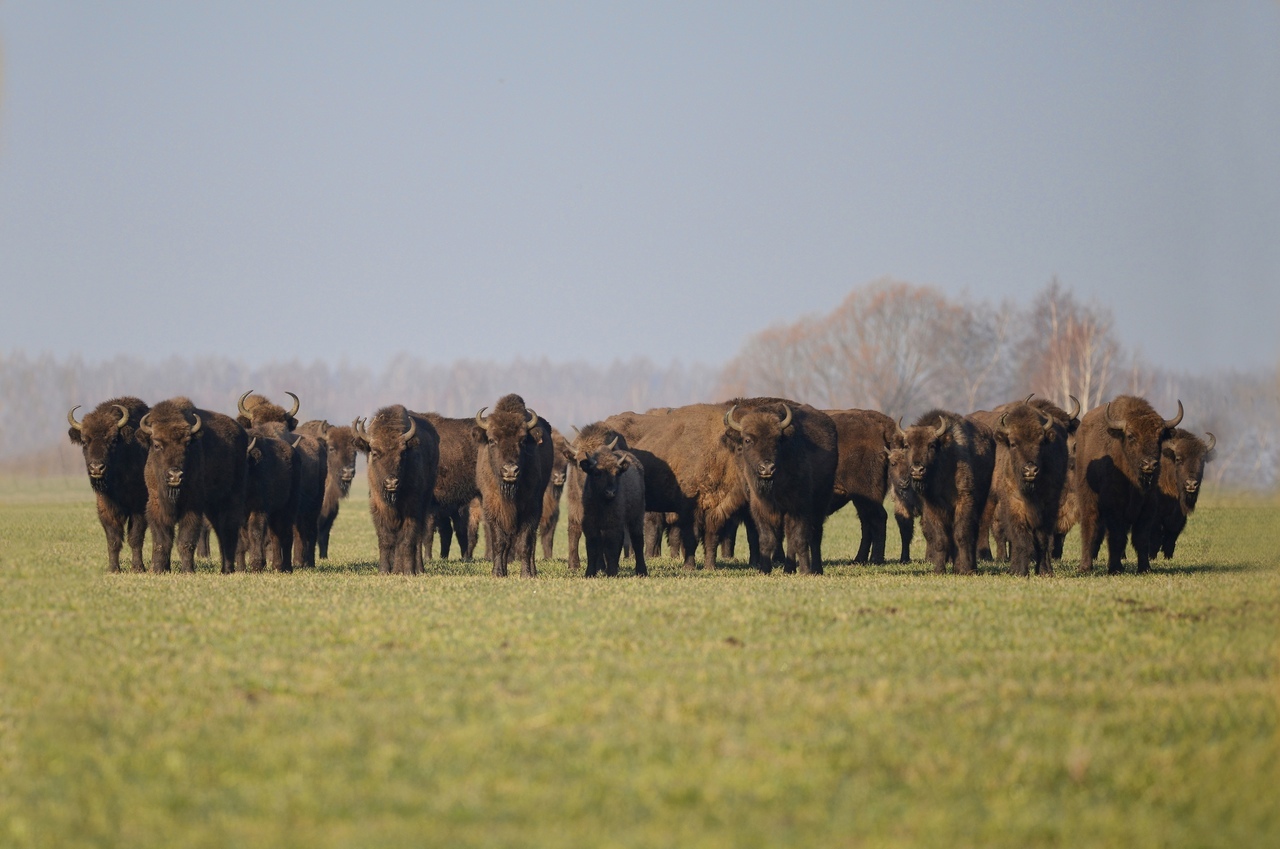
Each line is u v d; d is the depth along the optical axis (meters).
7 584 54.28
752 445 62.69
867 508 76.19
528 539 63.88
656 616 41.22
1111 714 26.97
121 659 33.62
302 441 77.31
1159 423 60.88
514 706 27.56
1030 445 61.06
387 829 19.91
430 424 74.31
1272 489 120.75
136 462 64.81
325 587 52.75
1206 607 42.56
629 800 21.19
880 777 22.36
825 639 36.31
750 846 19.05
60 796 21.84
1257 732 25.23
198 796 21.64
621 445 65.88
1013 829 19.80
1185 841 19.44
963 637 36.84
